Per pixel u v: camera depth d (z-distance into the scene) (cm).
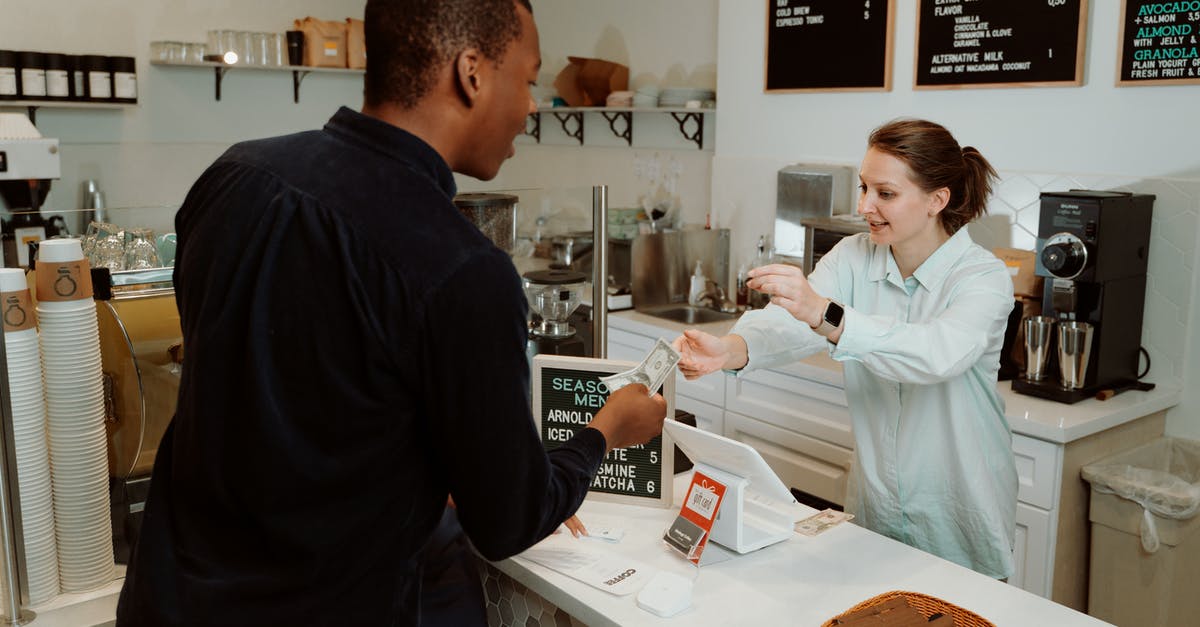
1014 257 293
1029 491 254
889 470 199
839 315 165
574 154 513
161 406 153
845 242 210
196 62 445
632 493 174
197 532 109
